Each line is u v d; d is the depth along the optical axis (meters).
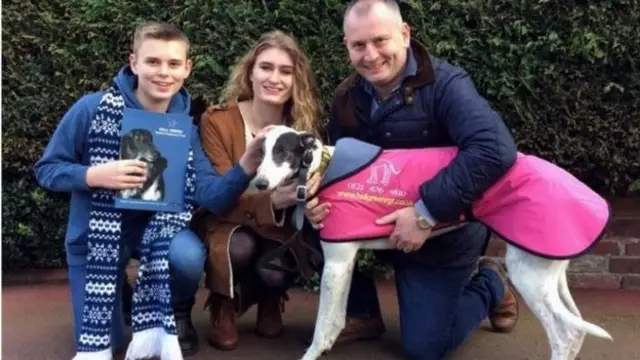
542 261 3.03
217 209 3.33
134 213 3.42
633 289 4.62
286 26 4.37
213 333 3.61
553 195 3.01
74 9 4.55
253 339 3.76
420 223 3.13
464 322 3.48
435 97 3.25
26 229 4.64
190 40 4.44
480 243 3.48
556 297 3.06
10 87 4.55
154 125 3.36
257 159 3.23
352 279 3.71
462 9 4.23
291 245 3.41
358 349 3.67
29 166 4.62
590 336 3.80
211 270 3.40
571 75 4.19
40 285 4.79
